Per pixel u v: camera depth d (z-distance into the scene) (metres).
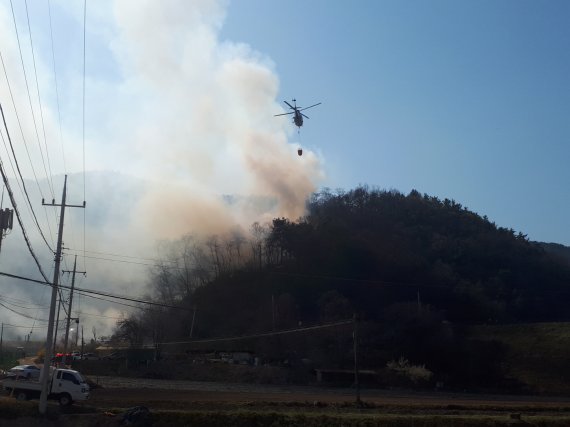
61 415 35.72
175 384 73.88
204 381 81.88
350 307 110.31
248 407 46.06
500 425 39.91
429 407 51.75
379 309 117.62
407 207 171.75
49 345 35.53
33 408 35.38
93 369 83.31
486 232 161.12
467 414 48.31
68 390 40.38
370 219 155.12
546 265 144.25
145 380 78.06
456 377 92.00
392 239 142.62
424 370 89.00
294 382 84.06
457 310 121.56
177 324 110.31
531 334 107.19
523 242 157.75
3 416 33.59
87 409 39.38
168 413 37.12
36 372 52.72
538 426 40.59
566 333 104.56
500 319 120.75
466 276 134.88
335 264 128.50
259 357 96.75
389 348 99.75
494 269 138.75
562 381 88.50
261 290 122.44
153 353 87.75
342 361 95.00
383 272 128.38
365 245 133.50
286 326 107.06
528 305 126.38
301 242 131.88
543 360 96.44
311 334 103.88
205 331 110.88
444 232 157.50
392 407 50.84
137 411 36.34
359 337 102.31
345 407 49.72
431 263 137.50
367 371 87.12
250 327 110.25
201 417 37.00
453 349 100.06
